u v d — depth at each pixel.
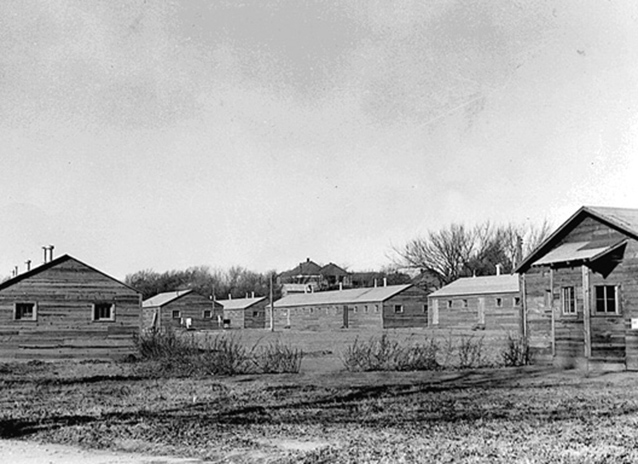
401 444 12.62
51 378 26.75
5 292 35.53
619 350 26.06
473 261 92.69
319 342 51.22
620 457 11.20
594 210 27.55
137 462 11.46
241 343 50.00
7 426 15.56
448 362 32.09
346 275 127.62
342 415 16.70
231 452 12.15
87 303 36.72
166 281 140.38
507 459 11.09
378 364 29.31
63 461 11.64
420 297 79.25
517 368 28.34
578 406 17.75
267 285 141.88
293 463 11.05
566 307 28.11
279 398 20.25
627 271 25.97
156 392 22.06
